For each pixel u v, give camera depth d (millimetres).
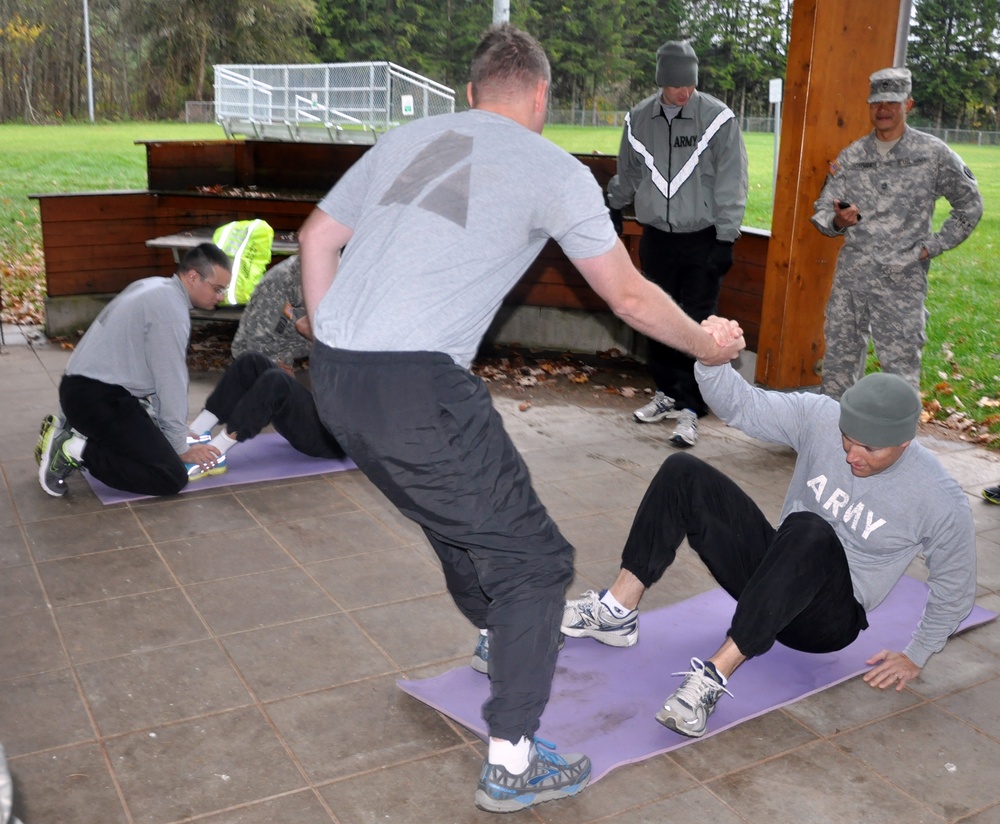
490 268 2129
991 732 2809
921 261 4883
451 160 2174
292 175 8562
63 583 3580
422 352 2086
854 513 2773
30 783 2465
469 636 3283
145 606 3424
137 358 4211
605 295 2211
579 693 2922
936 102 20391
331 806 2416
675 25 63125
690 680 2648
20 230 13445
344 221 2357
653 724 2775
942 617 2830
